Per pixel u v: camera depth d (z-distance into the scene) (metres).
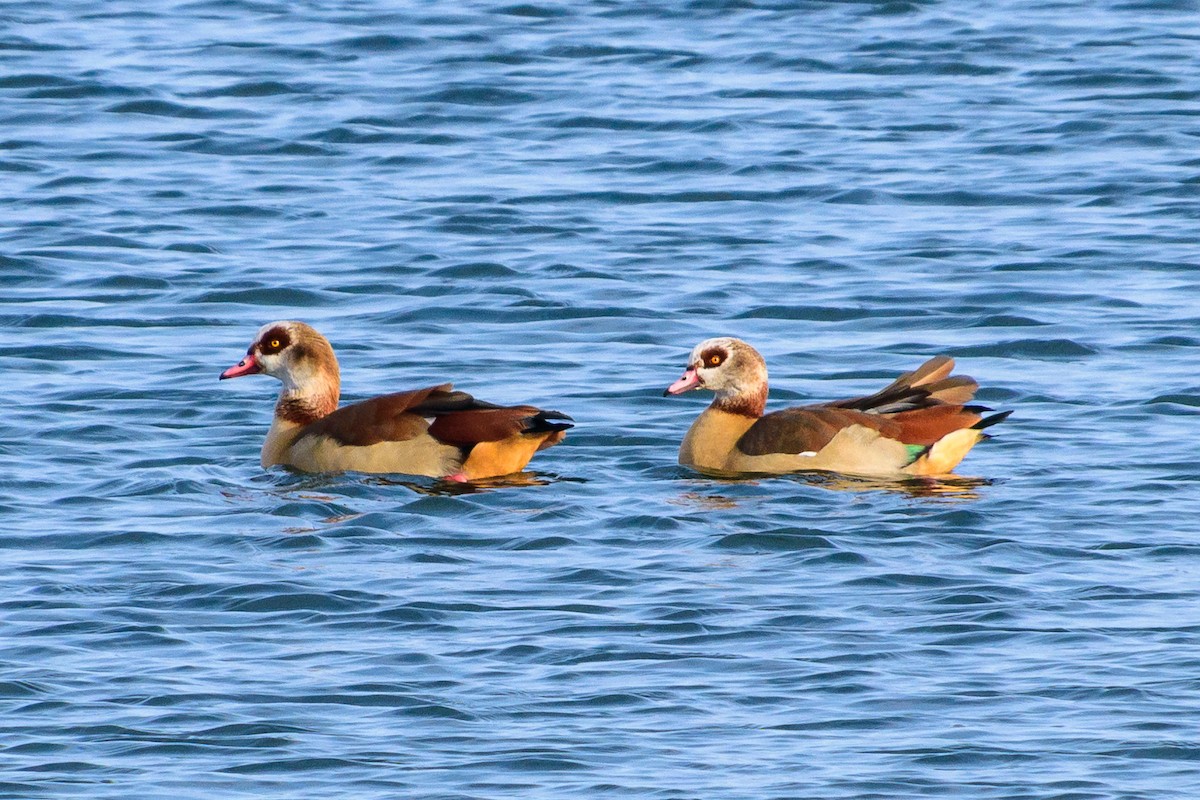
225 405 20.11
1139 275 25.03
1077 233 27.02
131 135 32.50
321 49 38.06
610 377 21.17
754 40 38.81
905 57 37.47
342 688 12.29
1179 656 12.73
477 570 14.69
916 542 15.35
